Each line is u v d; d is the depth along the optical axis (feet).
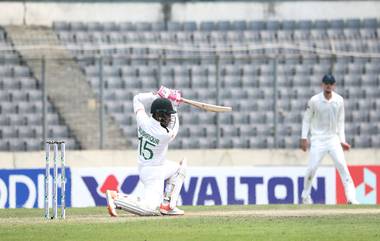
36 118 253.03
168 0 285.23
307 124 168.35
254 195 191.83
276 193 192.75
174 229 111.75
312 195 192.95
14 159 224.53
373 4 290.97
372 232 109.19
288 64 267.18
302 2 290.35
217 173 189.98
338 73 268.62
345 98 266.36
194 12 286.66
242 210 145.59
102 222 119.96
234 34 278.67
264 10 289.33
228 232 108.68
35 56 262.06
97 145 244.01
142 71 261.24
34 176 180.04
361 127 262.67
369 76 269.23
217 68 235.40
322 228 113.60
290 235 106.01
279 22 283.38
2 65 257.14
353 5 291.17
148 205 128.77
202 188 189.06
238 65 265.34
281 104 259.80
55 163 128.16
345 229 112.47
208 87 261.85
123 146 249.75
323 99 164.96
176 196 131.23
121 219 124.47
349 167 196.95
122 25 278.26
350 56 259.39
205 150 234.99
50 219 126.52
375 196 197.98
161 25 279.49
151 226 114.83
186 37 276.00
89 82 256.11
